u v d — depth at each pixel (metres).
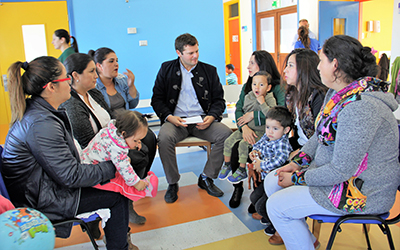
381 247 1.93
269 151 2.12
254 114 2.43
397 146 1.41
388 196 1.42
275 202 1.56
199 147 4.35
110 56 2.58
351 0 7.17
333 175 1.37
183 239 2.15
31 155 1.47
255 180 2.22
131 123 1.65
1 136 5.18
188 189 2.96
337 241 2.02
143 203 2.71
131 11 6.05
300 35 6.34
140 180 1.74
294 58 1.95
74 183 1.52
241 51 9.91
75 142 1.81
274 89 2.49
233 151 2.52
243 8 9.47
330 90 1.66
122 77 2.94
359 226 2.19
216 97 3.06
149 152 2.50
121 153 1.66
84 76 2.04
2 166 1.48
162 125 2.91
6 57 5.89
